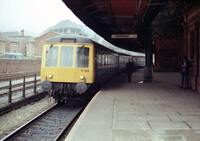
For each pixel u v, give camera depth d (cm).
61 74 905
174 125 503
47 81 888
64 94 944
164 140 409
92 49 926
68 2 769
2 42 5900
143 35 1535
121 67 2595
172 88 1188
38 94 1155
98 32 1388
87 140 415
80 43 918
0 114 796
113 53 1781
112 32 1684
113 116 590
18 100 959
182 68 1166
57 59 913
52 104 990
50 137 580
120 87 1233
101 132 458
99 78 1131
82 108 888
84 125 507
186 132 453
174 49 2700
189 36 1201
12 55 5653
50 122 718
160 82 1541
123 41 2175
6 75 2109
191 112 632
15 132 577
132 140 411
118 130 471
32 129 638
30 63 3158
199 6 974
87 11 1055
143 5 937
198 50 1046
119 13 1135
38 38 5944
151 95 945
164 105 734
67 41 920
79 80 905
